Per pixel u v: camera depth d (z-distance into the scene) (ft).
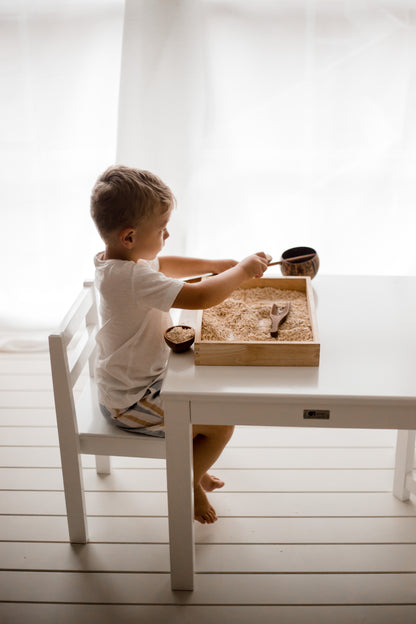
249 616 4.94
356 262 9.05
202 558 5.50
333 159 8.52
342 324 5.09
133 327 5.01
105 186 4.84
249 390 4.19
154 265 5.77
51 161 8.68
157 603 5.07
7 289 9.36
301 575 5.32
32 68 8.20
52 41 8.06
